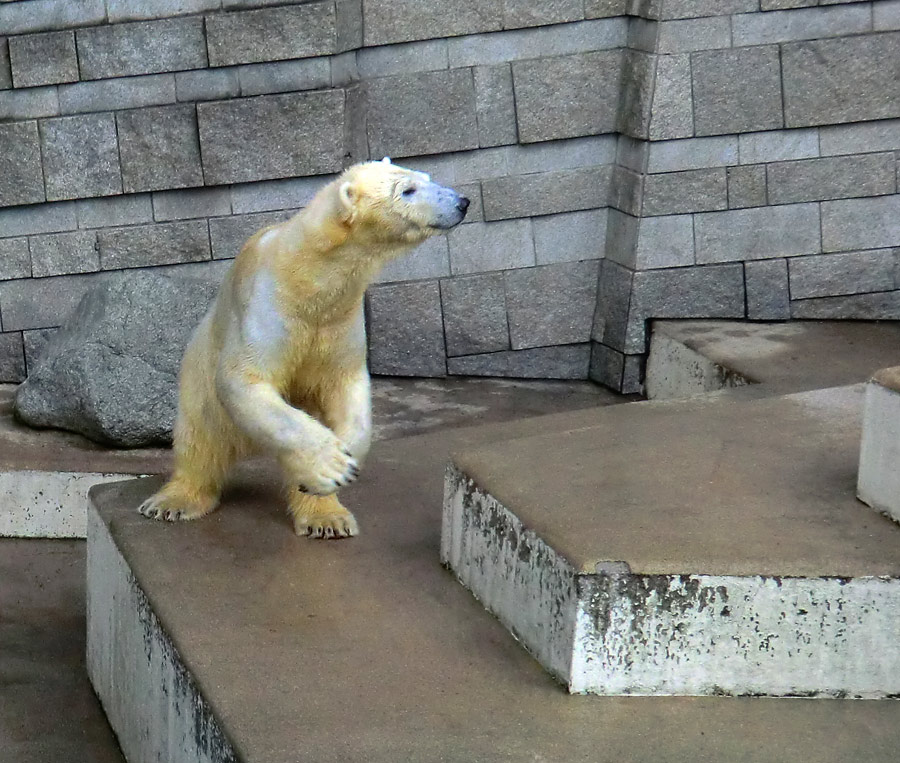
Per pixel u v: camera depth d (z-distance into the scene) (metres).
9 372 9.25
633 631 4.25
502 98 9.31
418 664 4.50
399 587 5.15
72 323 8.34
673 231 9.11
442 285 9.48
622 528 4.51
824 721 4.16
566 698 4.27
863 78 8.97
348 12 8.95
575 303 9.66
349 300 5.19
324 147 8.92
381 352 9.53
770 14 8.86
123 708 5.38
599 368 9.62
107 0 8.67
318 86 8.86
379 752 3.92
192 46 8.75
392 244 5.12
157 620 4.85
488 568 4.93
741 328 9.04
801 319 9.29
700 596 4.22
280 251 5.11
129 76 8.80
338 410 5.46
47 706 5.76
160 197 9.03
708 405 6.69
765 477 5.05
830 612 4.23
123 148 8.88
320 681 4.37
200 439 5.61
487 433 6.84
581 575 4.20
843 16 8.91
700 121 8.95
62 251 9.05
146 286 8.09
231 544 5.50
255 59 8.76
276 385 5.28
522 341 9.65
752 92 8.94
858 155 9.09
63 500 7.39
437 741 3.99
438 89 9.28
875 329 9.00
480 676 4.41
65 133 8.84
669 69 8.86
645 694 4.30
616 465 5.19
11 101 8.84
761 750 3.98
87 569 6.09
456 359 9.65
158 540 5.49
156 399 7.70
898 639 4.25
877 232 9.20
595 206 9.55
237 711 4.15
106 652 5.66
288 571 5.25
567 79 9.31
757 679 4.29
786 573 4.21
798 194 9.12
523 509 4.72
